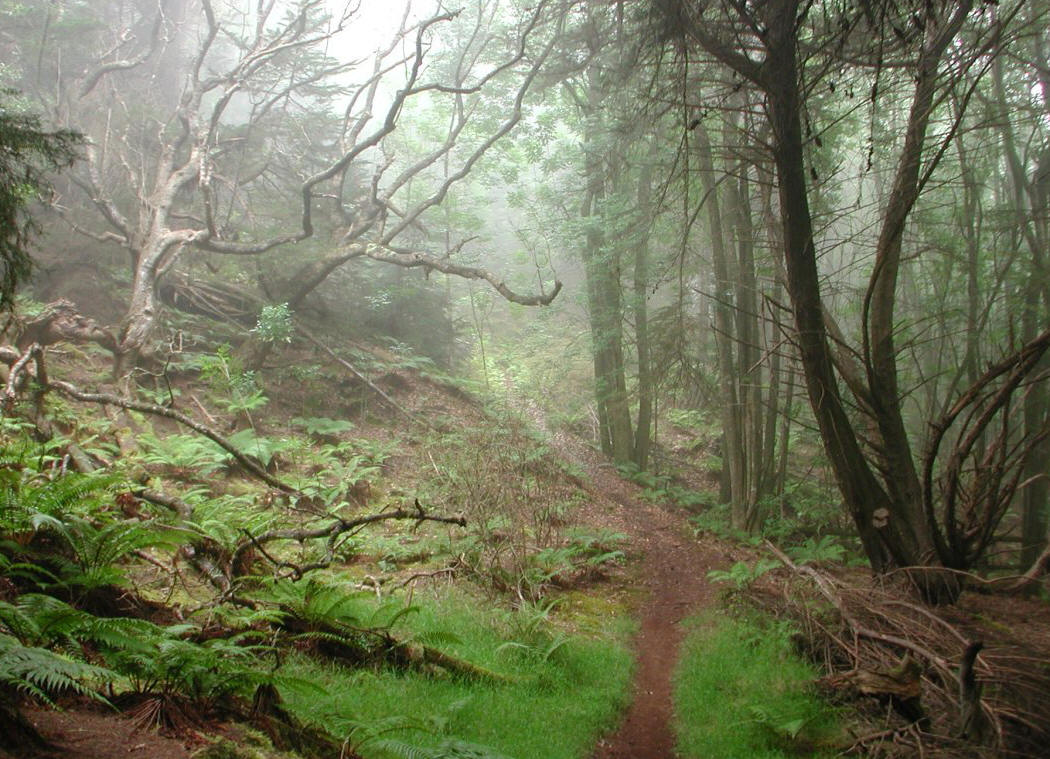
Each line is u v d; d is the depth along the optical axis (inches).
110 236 582.9
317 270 679.7
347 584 311.3
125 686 148.8
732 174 389.1
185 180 616.1
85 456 351.9
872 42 331.9
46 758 109.2
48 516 189.5
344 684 209.9
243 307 674.2
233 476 449.1
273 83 766.5
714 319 645.3
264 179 800.9
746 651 312.8
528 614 307.6
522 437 593.0
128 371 496.7
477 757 162.4
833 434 372.2
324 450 508.1
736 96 491.5
